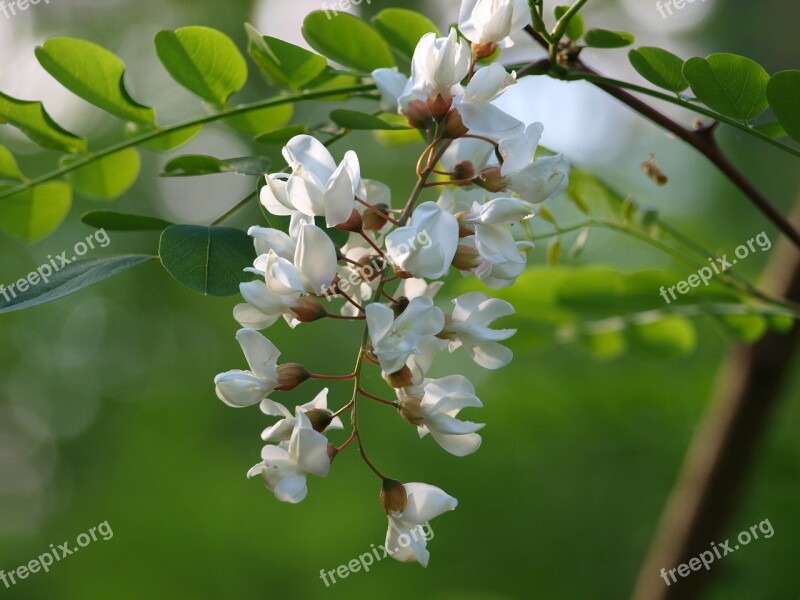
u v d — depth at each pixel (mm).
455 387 602
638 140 1430
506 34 627
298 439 589
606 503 1312
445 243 589
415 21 688
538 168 610
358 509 1485
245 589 1508
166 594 1528
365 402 1597
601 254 1185
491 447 1326
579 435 1238
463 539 1397
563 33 639
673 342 819
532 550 1376
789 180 1516
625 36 646
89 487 1892
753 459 811
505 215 599
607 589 1326
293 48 669
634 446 1226
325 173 598
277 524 1543
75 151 699
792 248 795
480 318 607
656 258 1149
